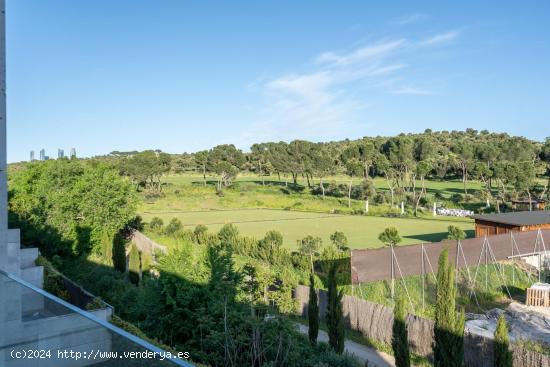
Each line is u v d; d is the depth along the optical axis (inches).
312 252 1370.6
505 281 1162.6
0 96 486.9
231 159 4845.0
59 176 1473.9
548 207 2465.6
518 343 692.1
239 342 562.9
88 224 1472.7
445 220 2524.6
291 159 4079.7
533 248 1267.2
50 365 225.8
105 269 1189.7
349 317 896.9
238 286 723.4
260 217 2753.4
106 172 1616.6
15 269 749.3
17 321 249.3
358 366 646.5
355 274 997.2
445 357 591.8
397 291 1058.7
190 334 645.3
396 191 3540.8
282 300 944.9
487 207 2819.9
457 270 1153.4
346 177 5000.0
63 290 777.6
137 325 690.8
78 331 205.2
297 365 553.0
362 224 2445.9
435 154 4315.9
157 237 1908.2
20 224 1422.2
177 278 653.3
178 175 5383.9
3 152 492.4
